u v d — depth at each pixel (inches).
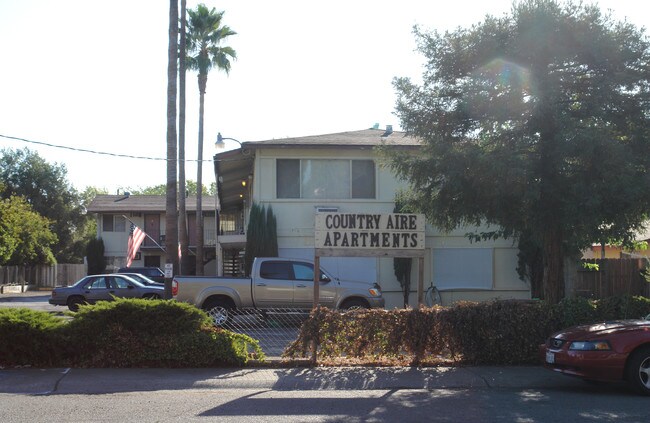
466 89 473.4
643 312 440.5
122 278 938.1
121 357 425.4
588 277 800.9
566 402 336.5
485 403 335.0
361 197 829.8
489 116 472.1
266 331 622.5
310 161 827.4
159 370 417.1
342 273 823.1
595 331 361.7
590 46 441.7
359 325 434.9
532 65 465.1
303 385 381.7
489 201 453.1
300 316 638.5
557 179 444.8
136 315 429.1
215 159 841.5
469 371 414.0
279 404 332.5
